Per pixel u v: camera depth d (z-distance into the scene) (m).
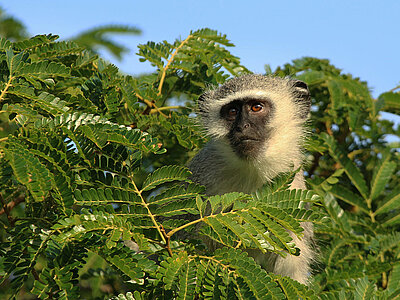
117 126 5.62
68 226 4.86
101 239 5.14
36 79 6.23
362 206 8.74
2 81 6.04
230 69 9.68
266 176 9.92
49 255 5.03
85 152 5.64
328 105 10.89
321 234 9.38
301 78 10.33
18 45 7.05
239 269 5.12
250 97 10.12
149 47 8.81
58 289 4.89
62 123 5.59
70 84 7.50
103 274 7.82
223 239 5.27
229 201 5.37
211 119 10.44
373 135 9.30
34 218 5.52
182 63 9.02
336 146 9.12
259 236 5.18
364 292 6.17
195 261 5.34
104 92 7.20
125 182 5.61
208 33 9.04
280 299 4.96
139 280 5.01
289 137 10.12
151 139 5.57
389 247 7.86
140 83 8.92
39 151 5.33
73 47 7.36
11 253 5.14
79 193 5.34
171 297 5.14
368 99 9.79
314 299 5.36
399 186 8.59
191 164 10.57
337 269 7.82
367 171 10.03
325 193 8.45
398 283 7.07
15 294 5.11
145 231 5.47
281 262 8.88
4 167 5.41
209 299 4.96
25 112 5.98
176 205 5.67
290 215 5.29
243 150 9.90
